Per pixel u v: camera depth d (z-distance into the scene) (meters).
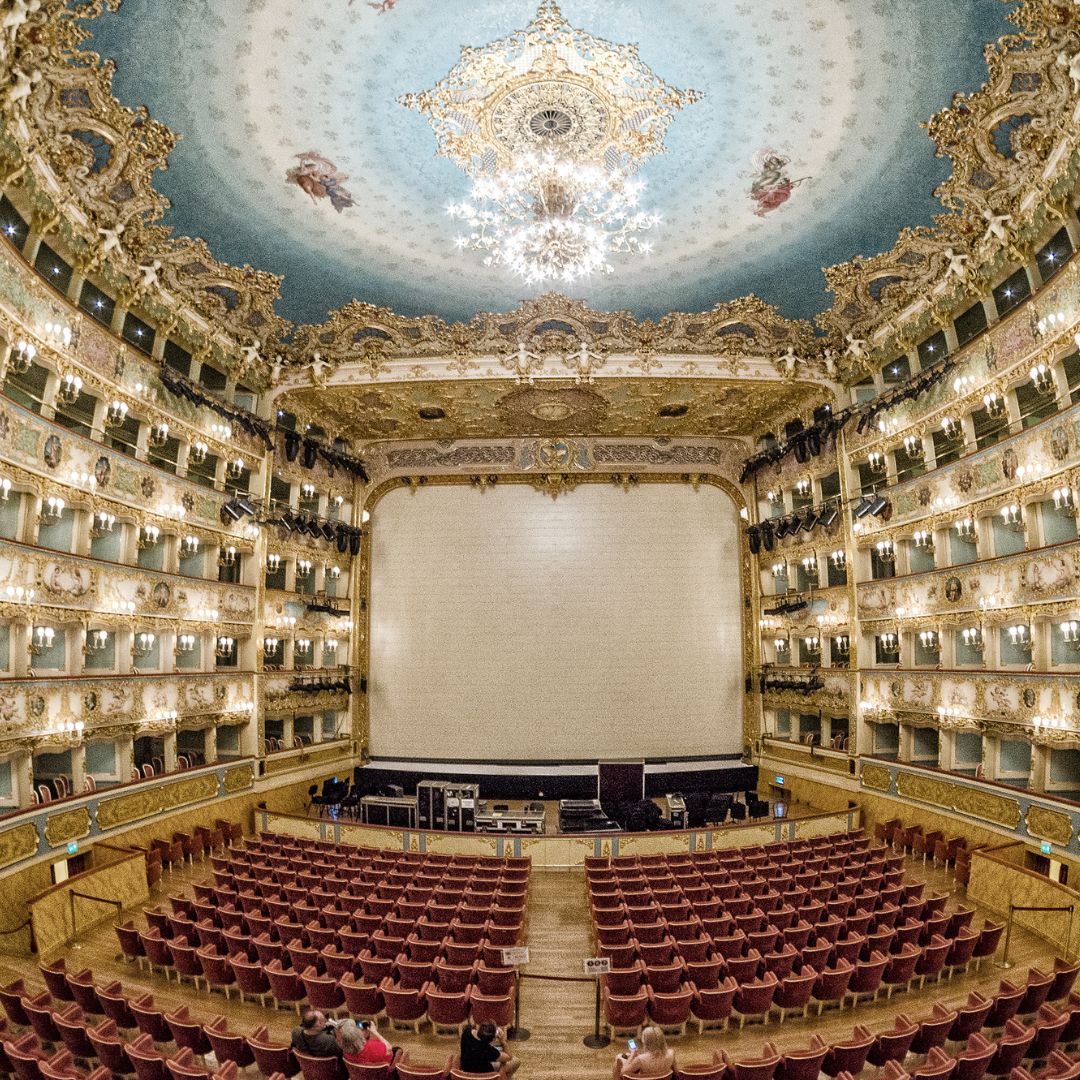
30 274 16.14
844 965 11.39
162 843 19.36
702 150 17.05
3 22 12.11
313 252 20.59
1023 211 17.11
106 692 18.78
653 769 29.67
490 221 19.27
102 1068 8.30
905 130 16.16
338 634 30.05
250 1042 9.10
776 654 30.23
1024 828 17.42
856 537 24.95
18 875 15.30
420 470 32.03
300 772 26.50
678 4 13.67
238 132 16.27
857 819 22.27
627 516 31.69
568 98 15.78
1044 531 18.09
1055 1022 9.01
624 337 24.64
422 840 20.23
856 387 25.64
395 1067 8.34
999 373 18.92
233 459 24.48
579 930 15.52
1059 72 13.73
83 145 15.62
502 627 31.02
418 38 14.32
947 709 20.58
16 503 16.45
